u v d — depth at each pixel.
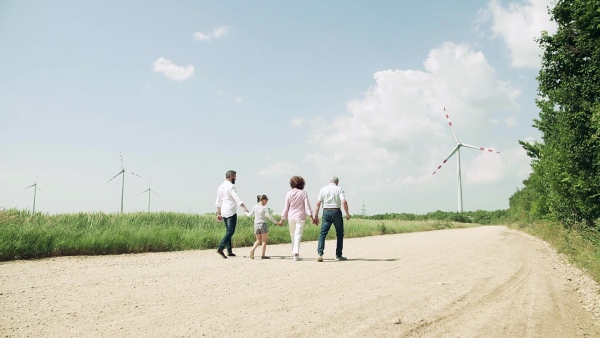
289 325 3.94
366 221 34.59
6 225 10.59
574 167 13.11
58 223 12.72
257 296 5.27
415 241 17.42
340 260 9.54
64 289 5.68
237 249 13.14
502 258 10.43
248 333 3.67
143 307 4.64
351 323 4.04
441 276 7.09
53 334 3.57
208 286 5.98
